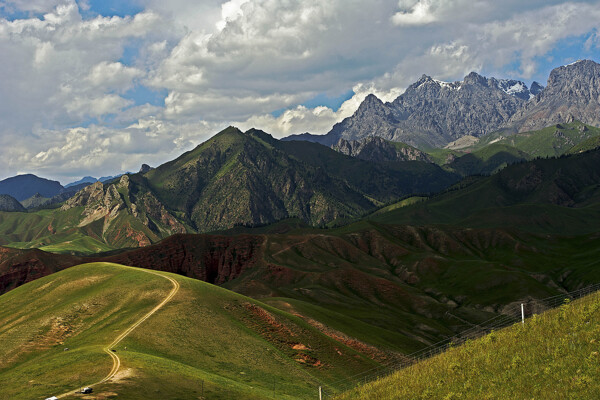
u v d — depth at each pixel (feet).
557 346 105.50
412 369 142.20
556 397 89.92
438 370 126.93
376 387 139.13
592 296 125.08
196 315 337.72
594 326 105.81
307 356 344.28
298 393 268.62
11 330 331.77
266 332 357.00
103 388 186.60
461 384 110.73
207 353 293.64
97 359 230.89
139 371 213.25
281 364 313.94
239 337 331.16
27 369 229.45
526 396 94.12
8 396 184.96
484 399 98.99
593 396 86.02
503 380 102.94
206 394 208.23
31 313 367.66
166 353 277.23
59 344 308.60
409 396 119.65
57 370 217.56
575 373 94.02
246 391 232.32
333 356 358.02
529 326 122.01
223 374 268.00
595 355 95.81
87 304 357.00
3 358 293.23
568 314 117.60
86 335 310.86
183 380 218.18
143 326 307.78
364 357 379.55
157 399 186.60
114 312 343.46
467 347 130.82
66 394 177.06
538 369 101.04
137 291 372.17
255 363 301.63
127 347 270.26
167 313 331.36
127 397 179.52
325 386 298.35
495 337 126.31
